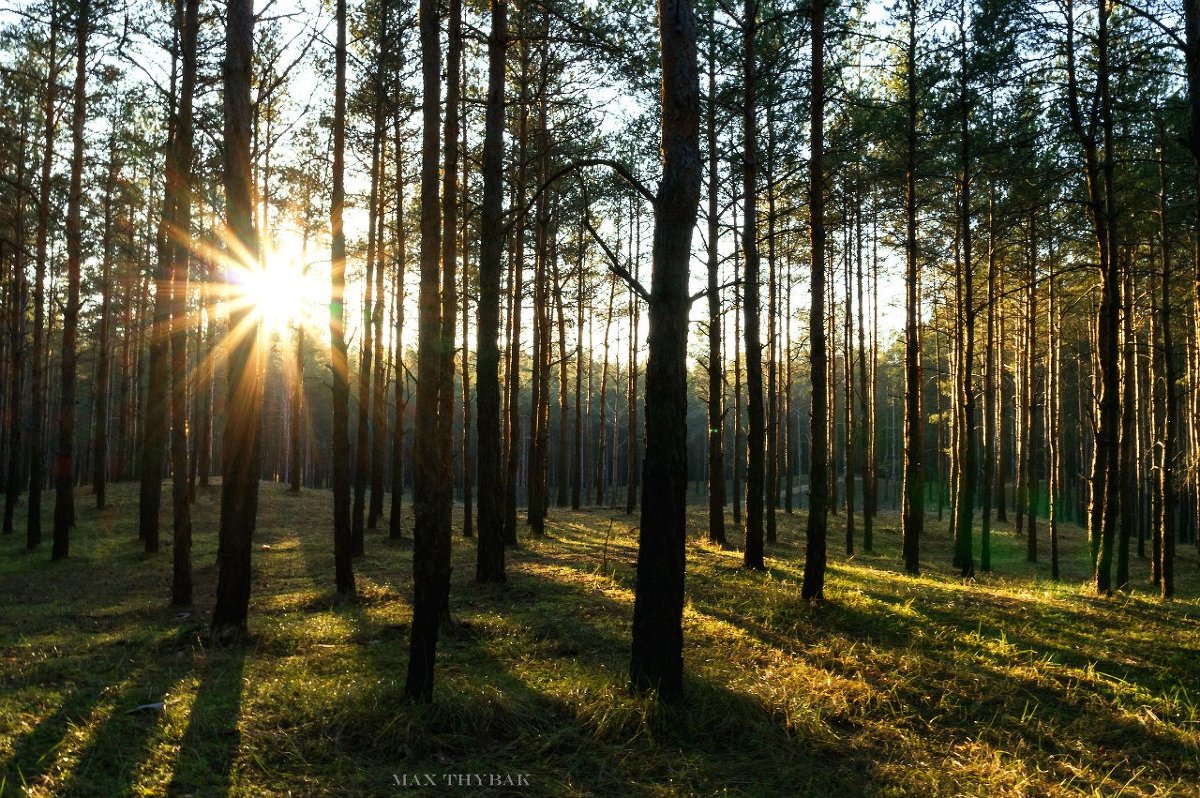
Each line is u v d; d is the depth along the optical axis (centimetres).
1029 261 2095
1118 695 614
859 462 5431
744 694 573
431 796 428
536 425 2130
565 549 1708
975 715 577
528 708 543
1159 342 2223
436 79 646
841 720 557
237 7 855
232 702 559
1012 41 1333
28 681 620
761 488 1353
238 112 858
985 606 970
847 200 1898
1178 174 1491
